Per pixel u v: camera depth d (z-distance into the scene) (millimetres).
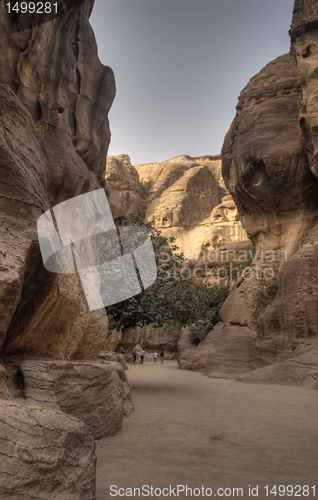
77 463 3326
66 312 6105
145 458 5004
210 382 16109
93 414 5672
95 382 5914
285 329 18188
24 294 4898
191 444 5801
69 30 14906
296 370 15469
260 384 15500
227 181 29156
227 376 19297
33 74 13398
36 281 4930
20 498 2697
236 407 9445
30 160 5672
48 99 13883
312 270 18078
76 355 7812
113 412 6191
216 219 56969
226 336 22547
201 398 10992
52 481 2959
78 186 13664
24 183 4969
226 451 5473
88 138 19625
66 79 14953
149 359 39562
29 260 4664
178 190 64500
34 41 12898
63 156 13414
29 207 4898
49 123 13922
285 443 5969
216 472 4551
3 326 4059
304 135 20922
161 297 13094
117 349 36438
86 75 19938
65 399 5105
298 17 21328
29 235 4637
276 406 9703
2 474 2688
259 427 7125
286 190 23797
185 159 75188
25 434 3023
